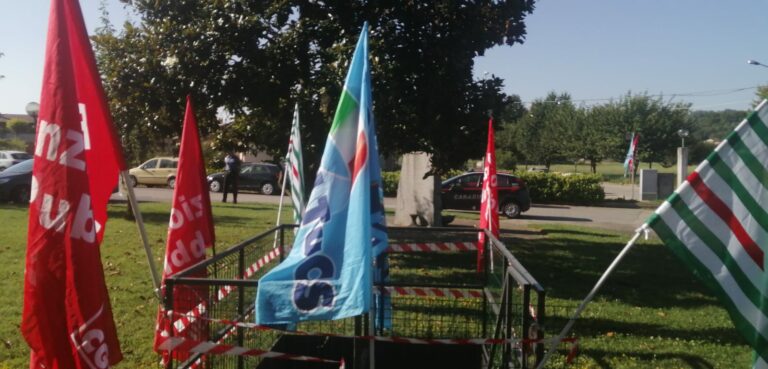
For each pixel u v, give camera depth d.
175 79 9.96
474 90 10.52
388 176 30.94
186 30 9.84
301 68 10.39
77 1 3.65
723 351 6.57
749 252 3.74
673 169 60.75
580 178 29.28
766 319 3.70
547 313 7.88
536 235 15.92
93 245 3.34
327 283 3.67
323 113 9.83
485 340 3.96
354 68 3.87
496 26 10.52
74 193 3.30
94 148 3.86
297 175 7.96
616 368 6.03
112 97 10.39
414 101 10.18
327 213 3.76
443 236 11.59
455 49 10.23
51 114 3.32
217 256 4.70
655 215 3.79
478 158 10.96
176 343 3.88
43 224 3.28
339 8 10.30
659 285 9.75
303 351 5.48
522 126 51.78
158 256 10.76
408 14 10.19
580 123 49.19
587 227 18.58
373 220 4.29
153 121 10.68
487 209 7.18
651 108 47.69
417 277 9.69
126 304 7.71
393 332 6.05
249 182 29.38
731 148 3.81
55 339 3.25
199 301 4.31
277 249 6.77
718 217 3.77
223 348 3.95
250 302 5.39
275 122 10.85
